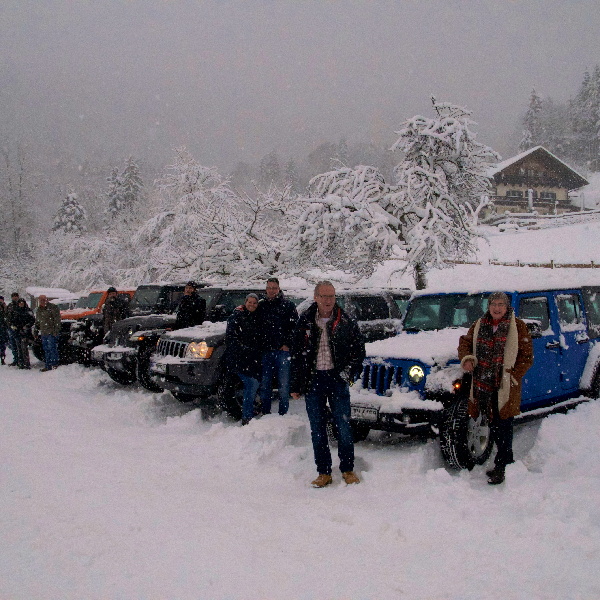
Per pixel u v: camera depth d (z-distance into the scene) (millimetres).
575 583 2766
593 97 93312
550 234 32656
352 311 8555
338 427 4723
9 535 3482
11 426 6473
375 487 4496
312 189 12750
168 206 27016
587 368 6590
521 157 60938
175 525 3613
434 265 11133
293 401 8062
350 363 4703
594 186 80625
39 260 41906
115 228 36344
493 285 6398
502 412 4543
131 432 6449
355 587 2820
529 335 4660
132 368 9289
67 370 11656
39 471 4785
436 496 4039
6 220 49656
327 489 4520
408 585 2836
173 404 8250
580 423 5434
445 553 3184
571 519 3451
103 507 3943
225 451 5469
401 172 12023
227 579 2904
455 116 12094
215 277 12570
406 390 5277
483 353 4676
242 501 4137
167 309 11305
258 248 12148
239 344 6562
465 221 12008
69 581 2902
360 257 11234
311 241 11258
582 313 6805
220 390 7215
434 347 5512
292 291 9664
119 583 2873
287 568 3025
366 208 11094
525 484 4289
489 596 2680
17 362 12820
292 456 5355
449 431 4797
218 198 26156
